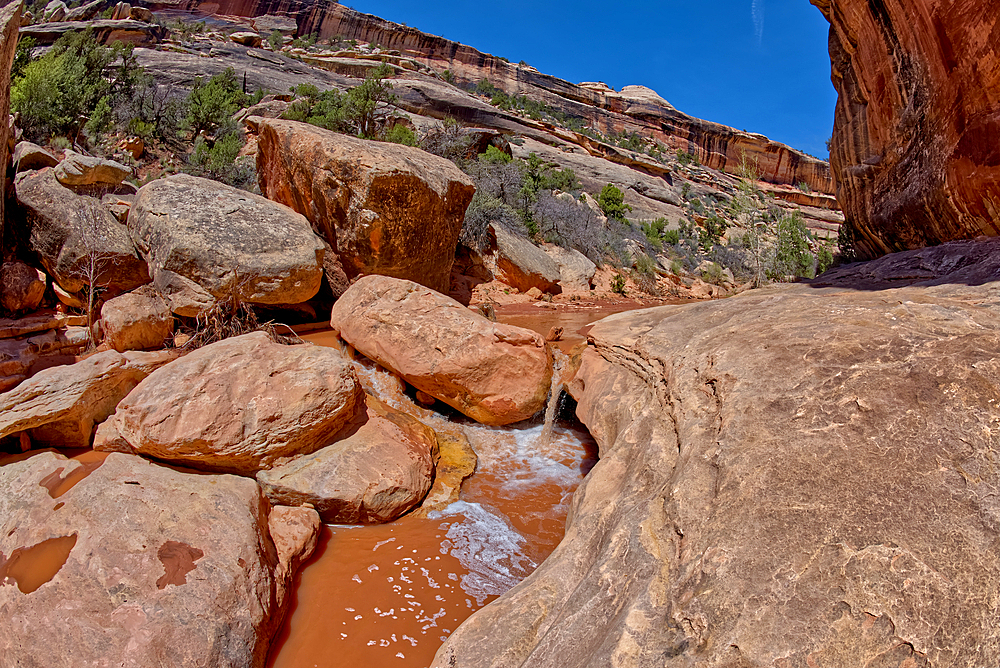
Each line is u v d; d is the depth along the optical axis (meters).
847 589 1.86
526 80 72.56
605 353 5.64
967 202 4.14
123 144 19.11
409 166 9.56
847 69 6.21
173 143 22.91
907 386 2.46
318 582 4.12
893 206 5.24
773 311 3.80
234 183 17.11
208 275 7.71
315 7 67.31
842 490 2.16
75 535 3.67
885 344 2.79
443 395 6.72
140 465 4.52
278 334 7.79
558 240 19.09
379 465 5.12
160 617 3.17
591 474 3.77
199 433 4.61
